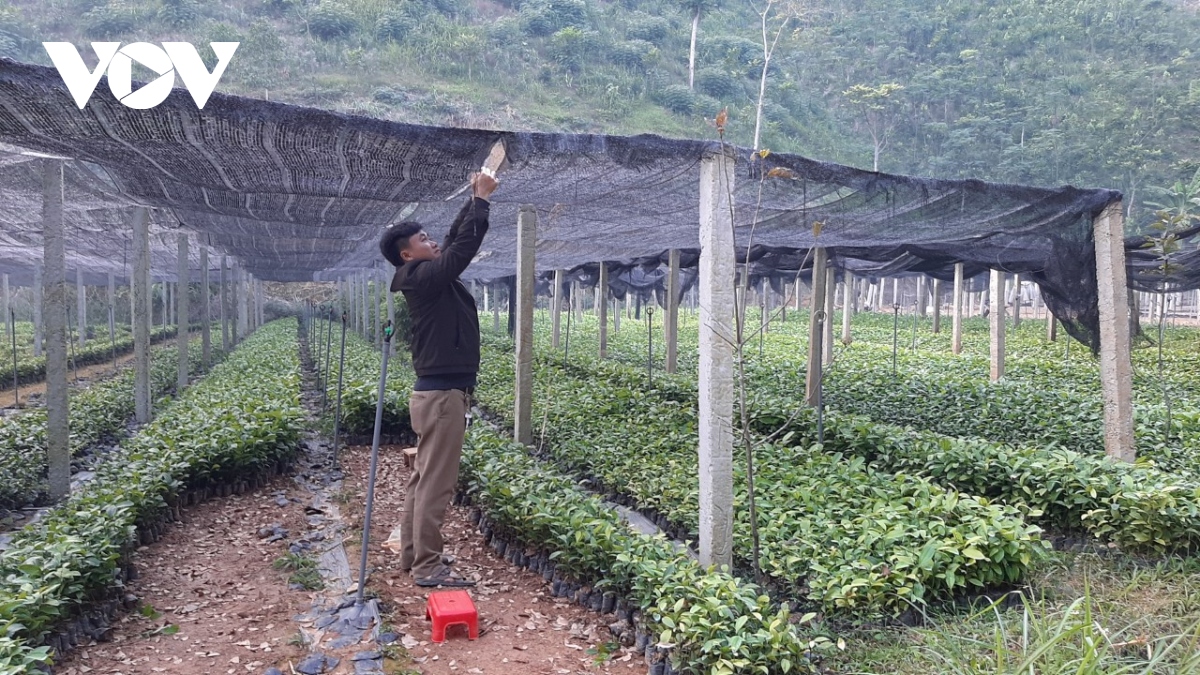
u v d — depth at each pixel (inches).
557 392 505.4
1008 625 201.3
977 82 2509.8
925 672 180.9
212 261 898.7
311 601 227.0
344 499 328.8
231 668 189.0
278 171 264.1
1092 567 239.9
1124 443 310.7
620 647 202.5
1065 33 2723.9
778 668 174.6
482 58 2367.1
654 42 2519.7
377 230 467.8
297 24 2539.4
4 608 174.4
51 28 2326.5
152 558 258.2
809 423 374.0
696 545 269.6
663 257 690.2
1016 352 861.2
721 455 220.4
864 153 2282.2
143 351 466.6
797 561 224.5
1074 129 2101.4
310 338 1195.3
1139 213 1825.8
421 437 236.5
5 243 582.9
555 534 232.7
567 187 278.8
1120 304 310.5
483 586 239.6
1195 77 2293.3
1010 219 319.6
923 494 262.1
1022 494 285.1
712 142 223.9
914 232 362.9
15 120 210.1
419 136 222.8
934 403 487.2
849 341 988.6
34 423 406.0
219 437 335.3
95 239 612.1
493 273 981.8
